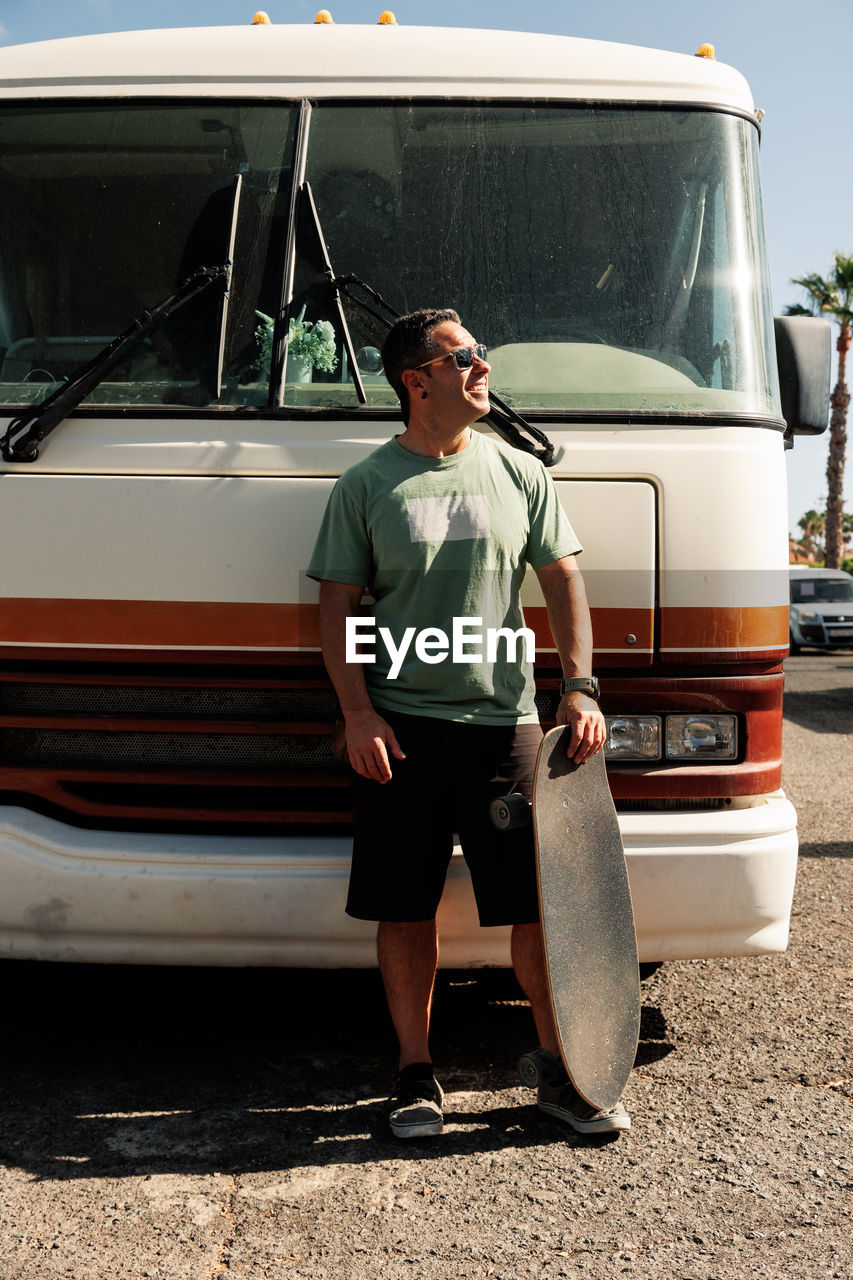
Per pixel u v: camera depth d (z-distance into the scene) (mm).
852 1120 2982
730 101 3398
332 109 3340
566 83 3352
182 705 3107
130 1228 2488
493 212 3297
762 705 3141
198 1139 2869
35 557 3043
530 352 3201
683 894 3047
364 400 3119
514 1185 2654
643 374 3174
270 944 3088
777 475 3150
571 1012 2781
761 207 3455
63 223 3330
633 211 3305
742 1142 2861
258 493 3020
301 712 3094
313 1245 2428
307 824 3129
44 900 3078
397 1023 2953
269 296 3229
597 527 3039
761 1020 3658
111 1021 3660
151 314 3154
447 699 2854
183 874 3041
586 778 2844
